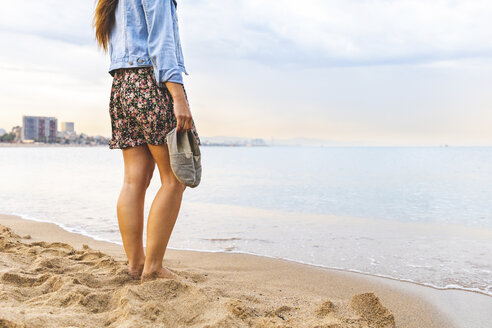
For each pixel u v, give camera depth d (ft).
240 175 48.55
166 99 5.98
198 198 25.45
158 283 5.50
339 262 10.19
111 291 5.51
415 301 7.30
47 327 4.08
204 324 4.63
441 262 10.28
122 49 6.17
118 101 6.22
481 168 64.95
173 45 5.84
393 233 14.24
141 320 4.46
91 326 4.38
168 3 5.95
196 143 5.93
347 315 5.68
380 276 8.94
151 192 26.16
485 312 6.78
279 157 146.00
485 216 18.67
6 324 3.84
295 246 12.05
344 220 17.17
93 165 70.59
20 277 6.02
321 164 84.07
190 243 12.27
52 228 13.91
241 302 5.52
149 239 6.19
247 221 16.58
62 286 5.54
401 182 38.09
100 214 17.56
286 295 7.13
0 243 9.20
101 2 6.48
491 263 10.20
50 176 42.01
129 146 6.43
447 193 28.78
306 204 22.79
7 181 34.86
